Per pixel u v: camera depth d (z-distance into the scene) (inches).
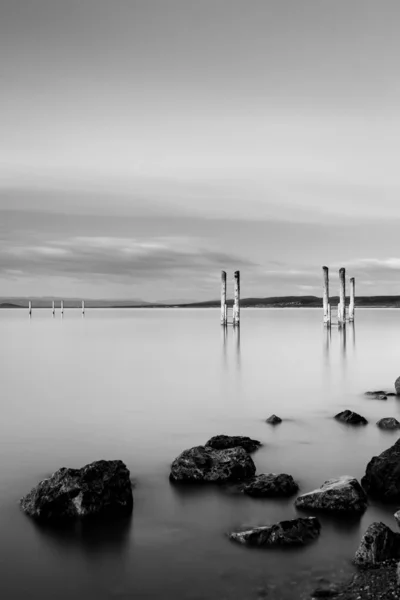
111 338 2824.8
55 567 406.3
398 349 2078.0
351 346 2217.0
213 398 1070.4
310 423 849.5
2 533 457.4
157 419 880.3
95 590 376.8
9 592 375.2
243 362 1688.0
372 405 993.5
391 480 523.8
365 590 358.9
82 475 504.7
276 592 367.9
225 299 3720.5
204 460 590.2
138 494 540.7
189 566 404.5
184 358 1813.5
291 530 439.5
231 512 496.4
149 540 444.8
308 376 1376.7
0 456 669.9
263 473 605.0
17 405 1002.1
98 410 953.5
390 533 409.4
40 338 2842.0
